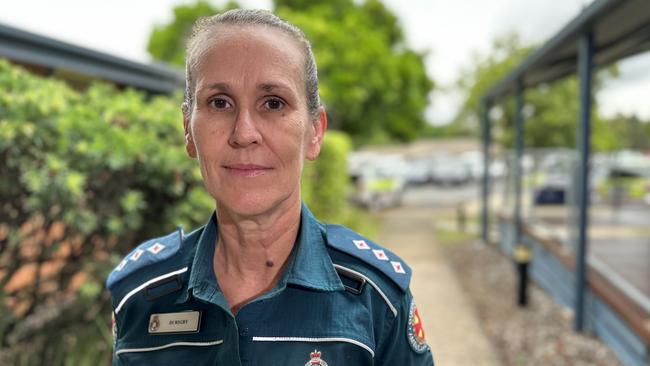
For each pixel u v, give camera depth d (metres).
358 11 17.47
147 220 3.49
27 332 3.20
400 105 18.42
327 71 15.01
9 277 3.05
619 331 4.40
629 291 4.67
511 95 9.63
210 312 1.06
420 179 26.95
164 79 7.36
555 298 6.43
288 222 1.08
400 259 1.16
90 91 3.68
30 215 2.96
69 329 3.26
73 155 2.88
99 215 3.08
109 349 3.12
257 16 1.04
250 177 0.99
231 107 1.00
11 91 3.03
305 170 7.28
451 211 16.44
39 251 3.15
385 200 16.81
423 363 1.14
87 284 3.03
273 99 1.00
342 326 1.02
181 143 3.61
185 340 1.06
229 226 1.07
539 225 8.76
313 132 1.11
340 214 9.98
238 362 0.99
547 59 6.12
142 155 3.13
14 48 5.05
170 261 1.14
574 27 4.59
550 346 4.81
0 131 2.59
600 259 7.57
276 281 1.08
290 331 1.01
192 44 1.07
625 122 13.25
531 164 9.23
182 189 3.47
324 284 1.04
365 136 17.48
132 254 1.21
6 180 2.77
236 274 1.10
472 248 10.02
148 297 1.09
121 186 3.15
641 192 13.55
